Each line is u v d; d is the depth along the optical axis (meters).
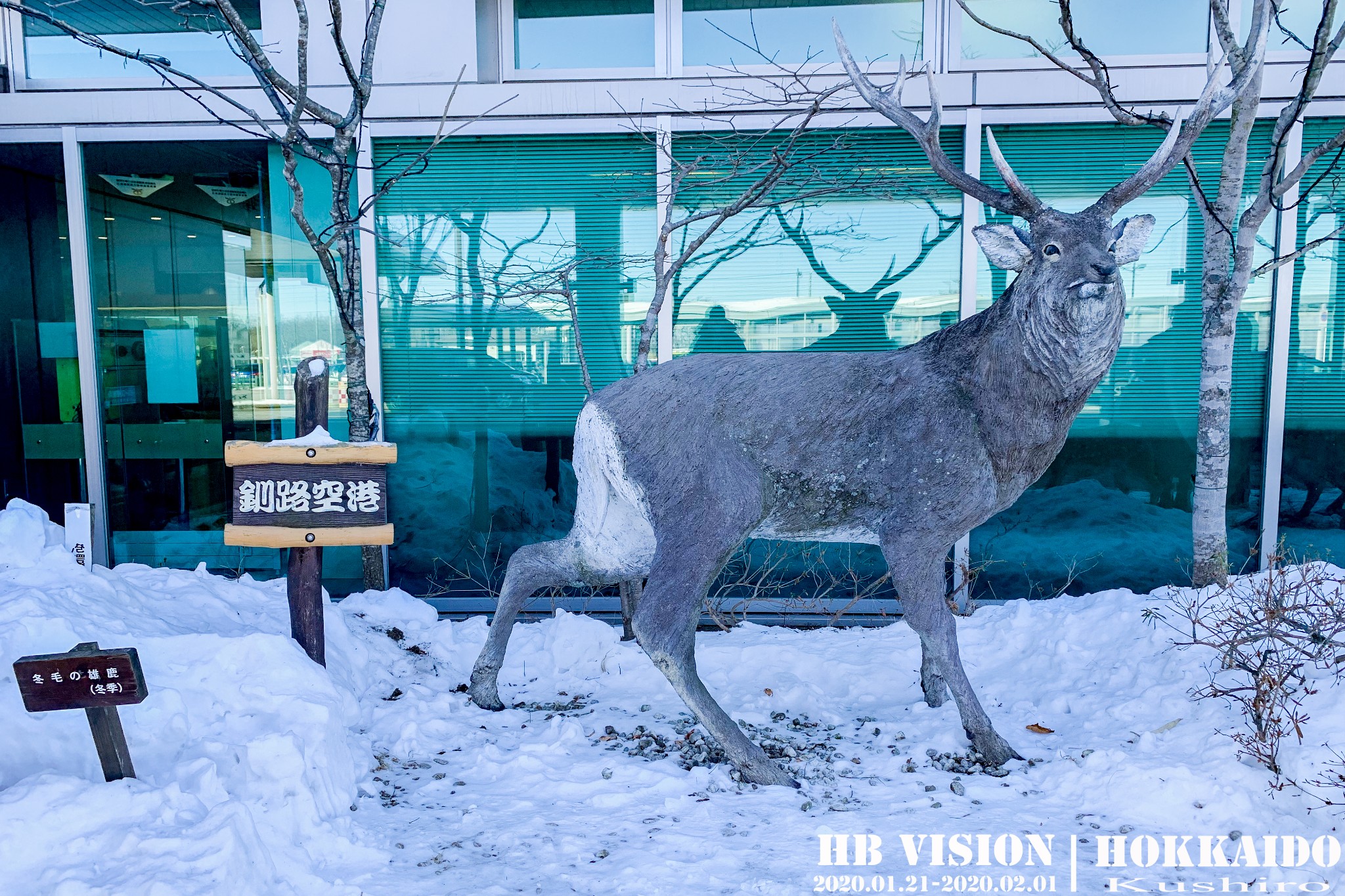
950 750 3.50
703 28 5.66
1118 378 5.61
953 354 3.36
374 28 4.00
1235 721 3.31
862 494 3.35
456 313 5.82
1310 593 3.62
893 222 5.62
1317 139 5.38
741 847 2.78
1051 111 5.45
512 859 2.71
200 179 5.88
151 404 6.05
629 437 3.42
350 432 4.68
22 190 5.88
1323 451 5.56
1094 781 3.12
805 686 4.26
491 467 5.89
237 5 5.68
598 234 5.74
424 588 5.93
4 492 6.08
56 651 3.24
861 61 5.59
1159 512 5.63
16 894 2.25
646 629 3.29
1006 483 3.32
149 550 6.14
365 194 5.71
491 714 3.96
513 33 5.69
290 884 2.49
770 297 5.71
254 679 3.36
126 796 2.54
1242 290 4.45
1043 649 4.52
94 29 5.75
